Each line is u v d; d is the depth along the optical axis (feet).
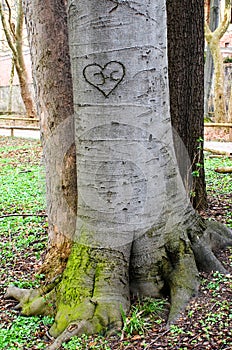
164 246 11.76
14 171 33.45
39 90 12.92
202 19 17.07
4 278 14.17
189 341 9.46
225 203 19.40
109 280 11.03
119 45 10.30
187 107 16.99
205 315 10.26
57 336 10.57
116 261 11.22
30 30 12.84
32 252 16.35
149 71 10.70
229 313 10.18
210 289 11.21
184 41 16.56
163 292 11.57
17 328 11.16
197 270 11.70
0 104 108.17
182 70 16.60
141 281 11.55
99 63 10.40
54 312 11.50
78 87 10.88
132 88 10.55
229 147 40.14
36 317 11.66
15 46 72.69
